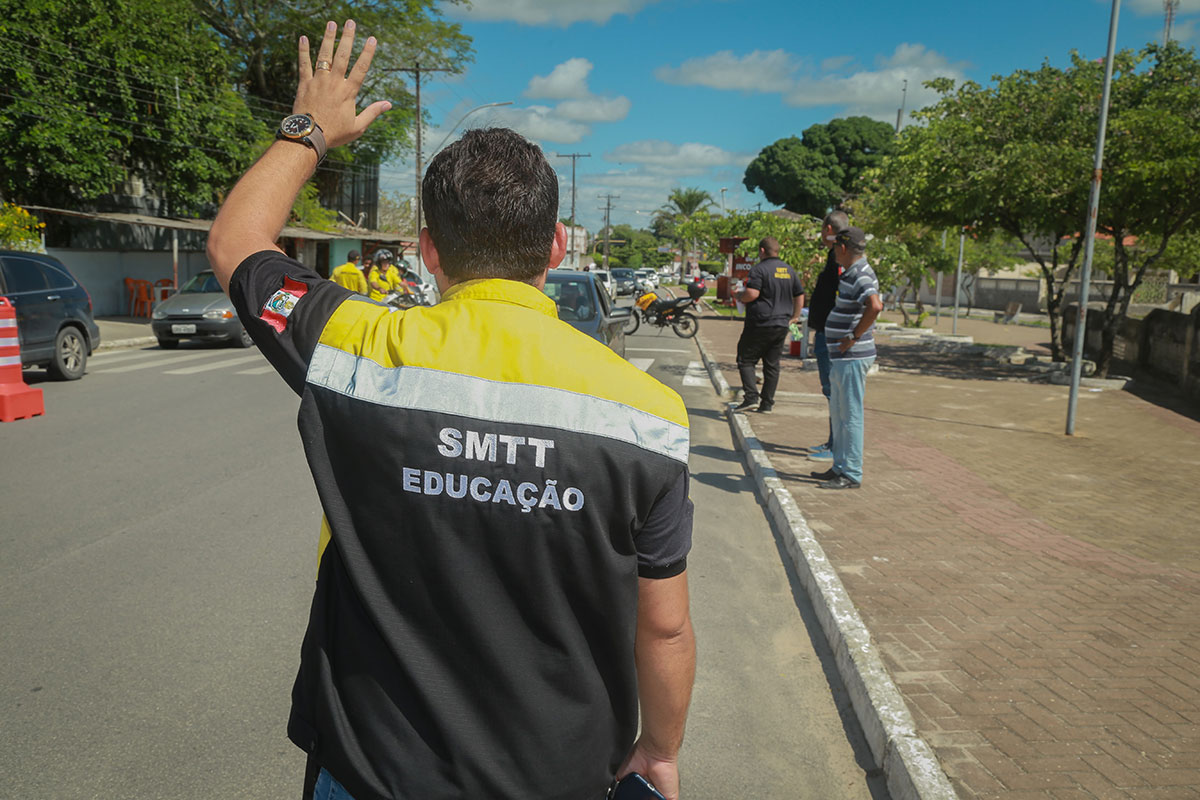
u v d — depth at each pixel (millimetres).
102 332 17719
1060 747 3016
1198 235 18344
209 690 3512
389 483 1189
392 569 1206
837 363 6414
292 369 1300
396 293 16281
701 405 11094
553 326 1266
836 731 3377
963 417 10242
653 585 1246
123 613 4211
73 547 5102
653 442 1187
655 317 21688
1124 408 11227
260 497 6203
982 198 14641
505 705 1199
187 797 2848
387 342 1258
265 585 4602
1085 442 8820
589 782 1258
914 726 3117
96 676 3598
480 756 1202
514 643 1193
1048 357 19188
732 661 3926
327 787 1291
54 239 20281
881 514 5891
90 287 20672
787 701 3592
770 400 9906
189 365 13203
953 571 4797
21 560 4875
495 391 1190
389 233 37156
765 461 7289
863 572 4734
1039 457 8031
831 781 3053
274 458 7363
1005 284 41406
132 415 9094
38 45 18688
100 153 19609
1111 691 3436
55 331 11039
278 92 35719
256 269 1361
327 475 1227
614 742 1289
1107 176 13430
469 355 1216
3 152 18266
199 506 5957
